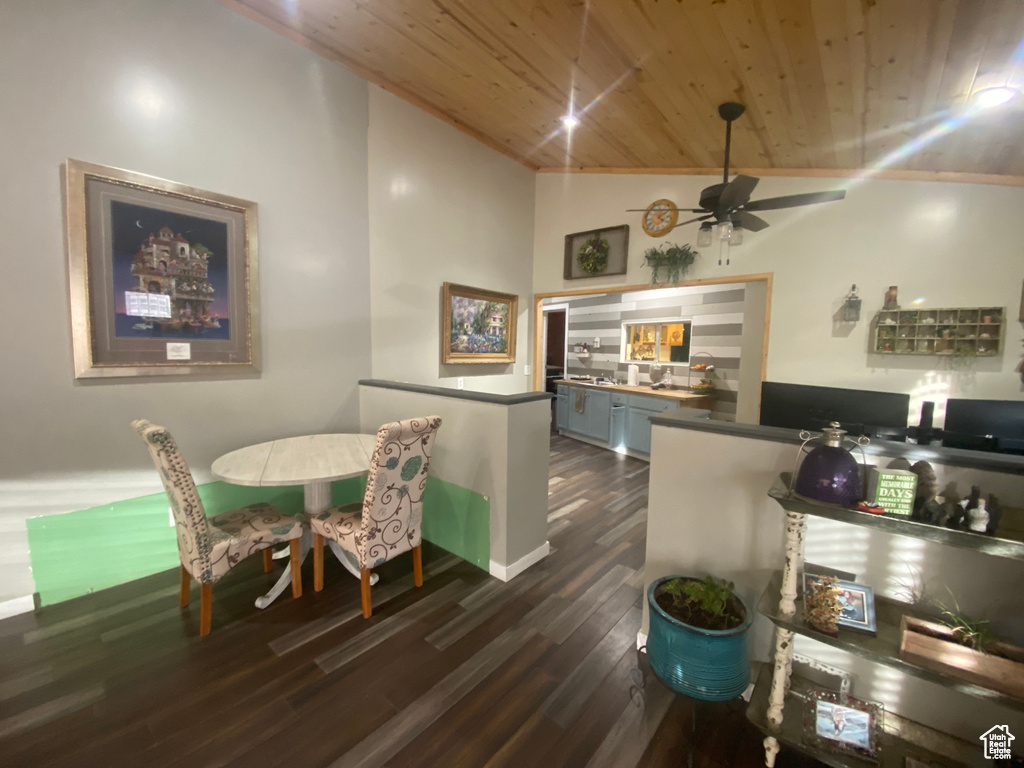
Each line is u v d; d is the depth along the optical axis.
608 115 3.16
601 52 2.36
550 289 4.90
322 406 3.19
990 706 1.26
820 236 3.26
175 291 2.44
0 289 1.96
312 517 2.29
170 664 1.76
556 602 2.23
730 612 1.52
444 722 1.52
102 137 2.18
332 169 3.14
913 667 1.10
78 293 2.14
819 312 3.29
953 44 1.63
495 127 3.96
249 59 2.69
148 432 1.74
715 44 2.05
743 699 1.64
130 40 2.24
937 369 2.90
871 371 3.11
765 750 1.38
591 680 1.72
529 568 2.57
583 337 6.48
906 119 2.26
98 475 2.26
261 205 2.78
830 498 1.20
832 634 1.22
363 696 1.62
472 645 1.90
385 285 3.54
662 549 1.83
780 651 1.32
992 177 2.64
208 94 2.52
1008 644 1.09
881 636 1.21
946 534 1.04
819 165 3.15
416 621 2.06
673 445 1.77
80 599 2.20
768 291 3.50
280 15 2.71
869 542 1.38
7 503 2.03
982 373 2.77
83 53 2.11
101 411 2.25
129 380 2.33
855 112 2.32
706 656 1.39
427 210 3.81
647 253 4.12
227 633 1.96
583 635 1.98
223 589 2.31
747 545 1.61
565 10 2.09
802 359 3.37
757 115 2.63
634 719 1.55
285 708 1.56
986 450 1.63
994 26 1.48
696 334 5.16
